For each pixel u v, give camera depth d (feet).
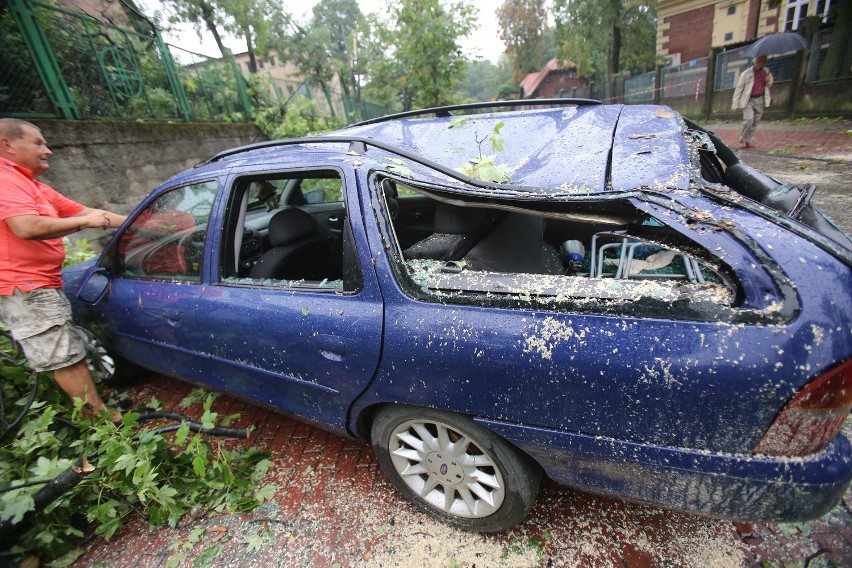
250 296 6.56
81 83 19.81
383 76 46.14
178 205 7.59
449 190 5.31
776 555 5.30
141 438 6.82
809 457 3.82
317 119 34.27
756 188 6.34
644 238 4.68
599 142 6.49
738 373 3.67
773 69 36.47
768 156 23.34
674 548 5.54
